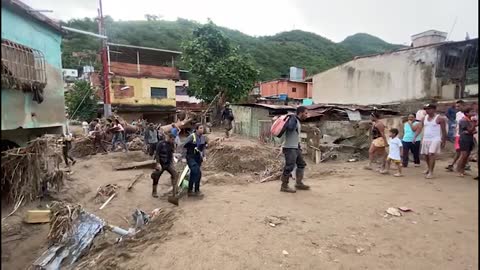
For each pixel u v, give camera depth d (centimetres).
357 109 1367
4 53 651
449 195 598
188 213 535
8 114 695
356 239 415
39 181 750
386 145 859
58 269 469
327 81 2238
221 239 424
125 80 2705
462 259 360
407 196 596
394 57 1792
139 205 750
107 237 539
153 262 382
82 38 4275
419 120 961
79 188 882
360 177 790
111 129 1524
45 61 855
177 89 3284
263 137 1569
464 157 743
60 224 549
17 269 500
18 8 715
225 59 2244
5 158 655
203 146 715
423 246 393
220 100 2288
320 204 558
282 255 378
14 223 639
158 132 1462
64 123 979
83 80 2862
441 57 1580
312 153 1168
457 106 1039
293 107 1755
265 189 690
